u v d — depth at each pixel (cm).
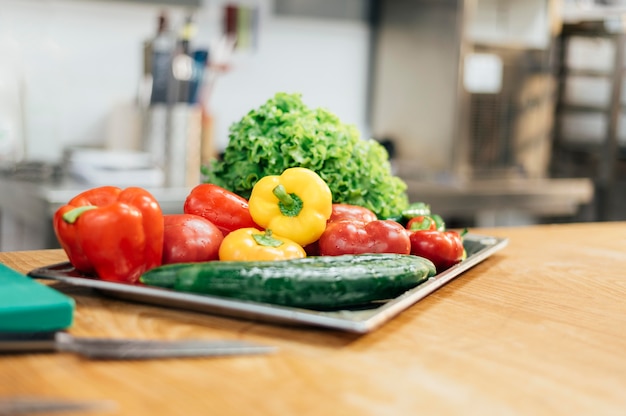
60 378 69
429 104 335
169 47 265
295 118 127
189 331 85
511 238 167
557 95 355
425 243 115
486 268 132
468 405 67
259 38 331
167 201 232
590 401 69
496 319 97
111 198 104
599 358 82
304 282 88
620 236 176
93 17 296
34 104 273
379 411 65
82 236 95
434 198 303
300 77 346
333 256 98
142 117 276
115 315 90
